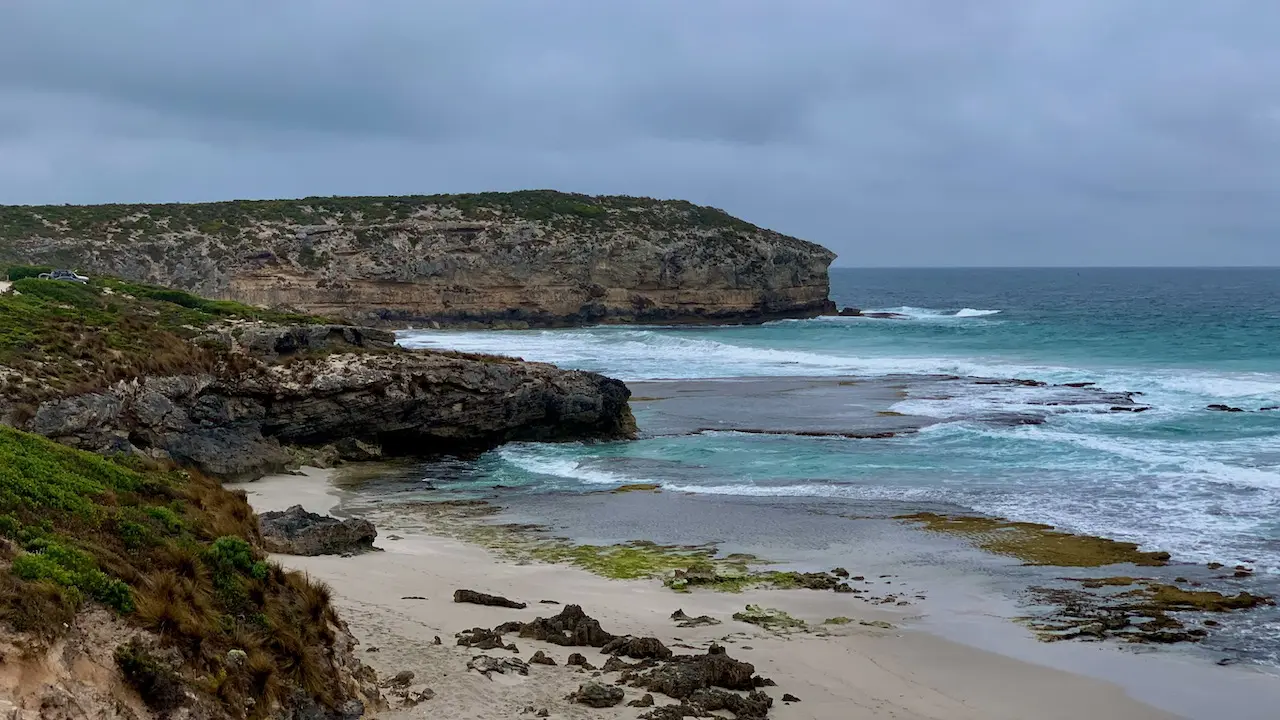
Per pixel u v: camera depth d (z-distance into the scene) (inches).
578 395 1461.6
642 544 882.1
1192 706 554.6
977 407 1702.8
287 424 1280.8
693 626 648.4
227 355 1286.9
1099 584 765.3
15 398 944.3
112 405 1044.5
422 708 450.3
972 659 613.3
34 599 335.0
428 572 755.4
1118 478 1121.4
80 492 475.5
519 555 837.8
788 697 528.4
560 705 467.2
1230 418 1526.8
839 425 1556.3
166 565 427.5
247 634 407.8
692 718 470.0
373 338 1573.6
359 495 1099.9
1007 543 877.8
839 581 774.5
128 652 343.3
